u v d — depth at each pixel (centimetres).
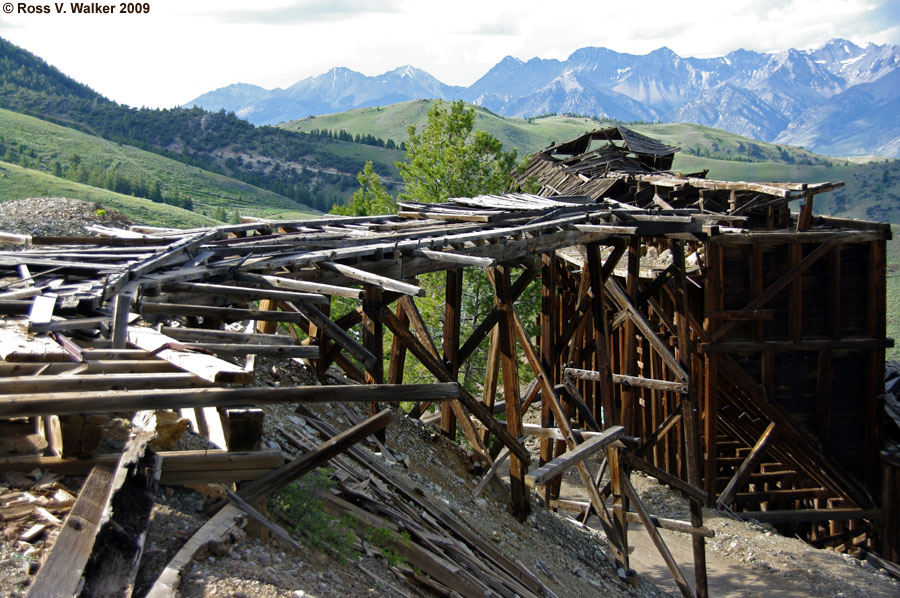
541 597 823
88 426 473
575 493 1892
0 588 364
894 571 1775
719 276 1755
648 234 1322
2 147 15500
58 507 440
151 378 469
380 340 1042
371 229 1111
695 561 1272
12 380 438
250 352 585
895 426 1931
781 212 2214
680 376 1348
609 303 2006
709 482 1811
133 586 404
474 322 2278
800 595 1409
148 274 671
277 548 518
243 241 911
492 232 1001
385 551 637
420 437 1153
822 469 1848
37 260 755
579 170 3556
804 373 1839
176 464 516
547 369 1299
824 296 1822
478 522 965
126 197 10531
